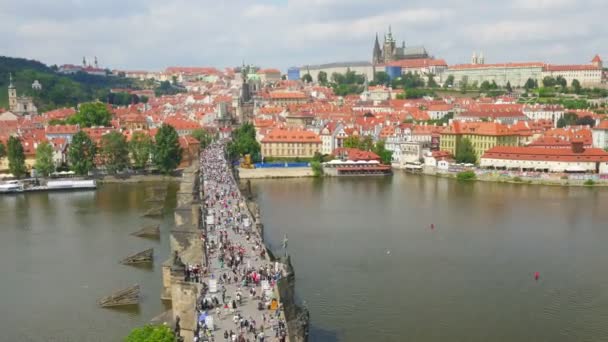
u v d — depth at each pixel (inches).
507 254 7721.5
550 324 5629.9
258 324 4065.0
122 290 6146.7
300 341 4276.6
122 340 5167.3
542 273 7003.0
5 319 5629.9
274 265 5265.8
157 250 7834.6
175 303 4877.0
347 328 5477.4
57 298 6136.8
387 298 6186.0
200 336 3848.4
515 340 5295.3
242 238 6314.0
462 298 6220.5
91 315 5703.7
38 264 7249.0
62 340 5196.9
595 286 6589.6
